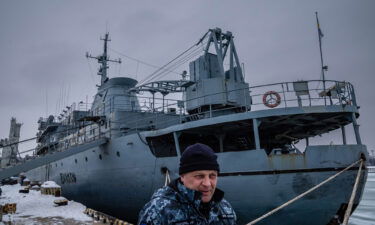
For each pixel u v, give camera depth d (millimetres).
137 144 12641
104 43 26656
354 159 9781
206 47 15180
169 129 11914
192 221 1492
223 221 1658
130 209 13055
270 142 15266
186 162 1532
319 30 17125
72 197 18141
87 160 16203
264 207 9609
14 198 18250
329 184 9500
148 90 16609
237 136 15148
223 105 13539
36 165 12859
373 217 28484
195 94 14211
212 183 1528
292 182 9508
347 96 10617
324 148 9703
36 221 11430
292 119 11414
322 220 9492
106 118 16797
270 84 10578
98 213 12352
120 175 13273
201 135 14602
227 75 15758
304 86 10414
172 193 1562
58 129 28578
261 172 9719
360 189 9695
